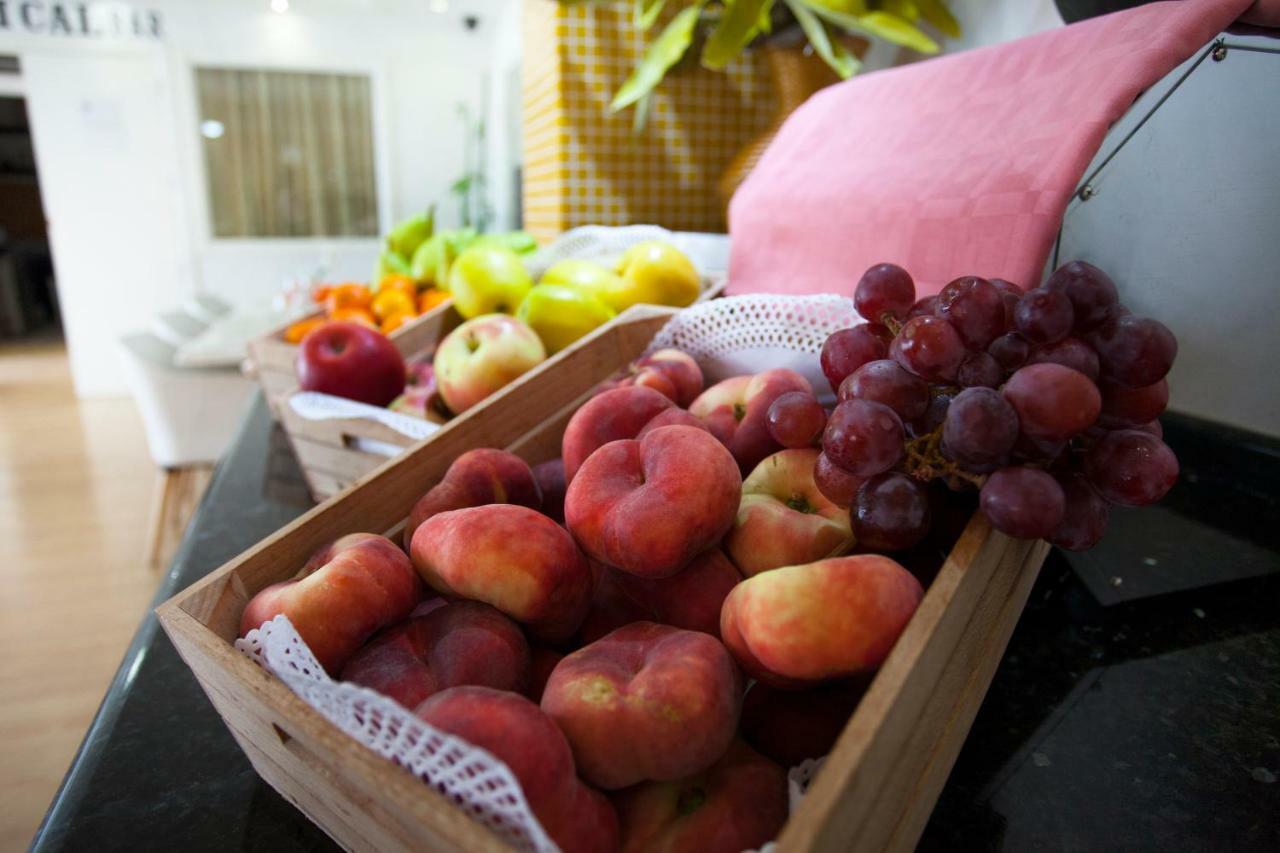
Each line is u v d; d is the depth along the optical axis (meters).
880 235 0.60
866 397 0.38
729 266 0.81
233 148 4.45
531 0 1.36
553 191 1.29
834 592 0.32
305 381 0.82
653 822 0.33
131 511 2.53
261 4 4.11
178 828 0.41
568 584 0.39
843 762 0.26
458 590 0.40
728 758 0.36
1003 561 0.39
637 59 1.21
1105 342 0.36
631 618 0.43
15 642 1.76
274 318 2.29
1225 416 0.60
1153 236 0.54
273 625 0.34
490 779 0.26
